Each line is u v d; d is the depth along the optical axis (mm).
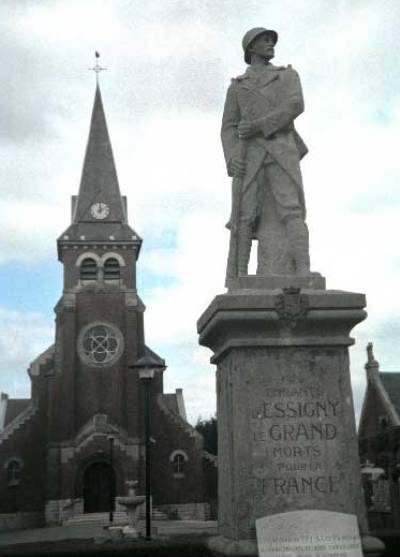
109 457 42906
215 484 46125
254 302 5082
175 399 56938
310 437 4973
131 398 45062
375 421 40938
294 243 5719
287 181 5863
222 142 6277
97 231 48719
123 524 33000
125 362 46250
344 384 5109
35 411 45938
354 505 4879
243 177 5992
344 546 4641
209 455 46562
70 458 42719
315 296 5152
